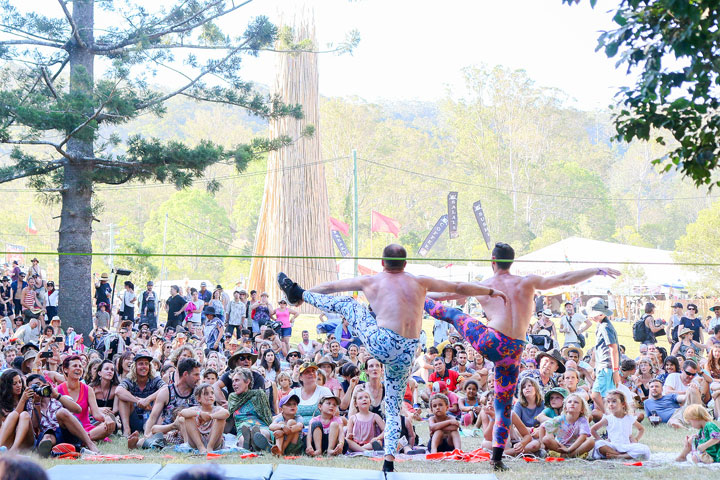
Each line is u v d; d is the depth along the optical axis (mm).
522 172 79375
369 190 79188
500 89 81500
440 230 33969
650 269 38812
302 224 35312
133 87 22062
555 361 11594
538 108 81938
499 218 74438
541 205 77750
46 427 8719
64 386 9492
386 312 6730
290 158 35344
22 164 21312
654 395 12055
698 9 5750
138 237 80875
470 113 81688
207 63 23781
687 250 42000
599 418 10695
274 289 34844
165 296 47062
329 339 16203
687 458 8766
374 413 9625
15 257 52281
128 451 9016
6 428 8359
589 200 77750
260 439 8977
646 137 6586
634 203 84438
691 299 36031
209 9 24250
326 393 10547
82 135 19609
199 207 79750
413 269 41906
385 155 80312
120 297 21703
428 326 29266
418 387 14555
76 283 21984
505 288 7348
